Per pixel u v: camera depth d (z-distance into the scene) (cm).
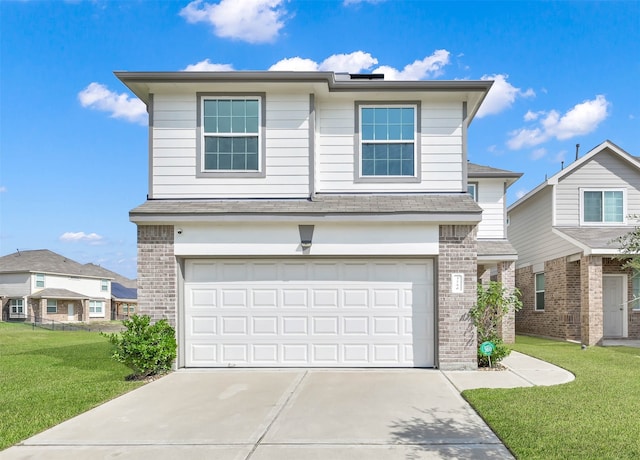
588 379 873
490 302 1016
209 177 1054
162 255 1003
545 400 713
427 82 1048
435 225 991
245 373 959
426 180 1080
